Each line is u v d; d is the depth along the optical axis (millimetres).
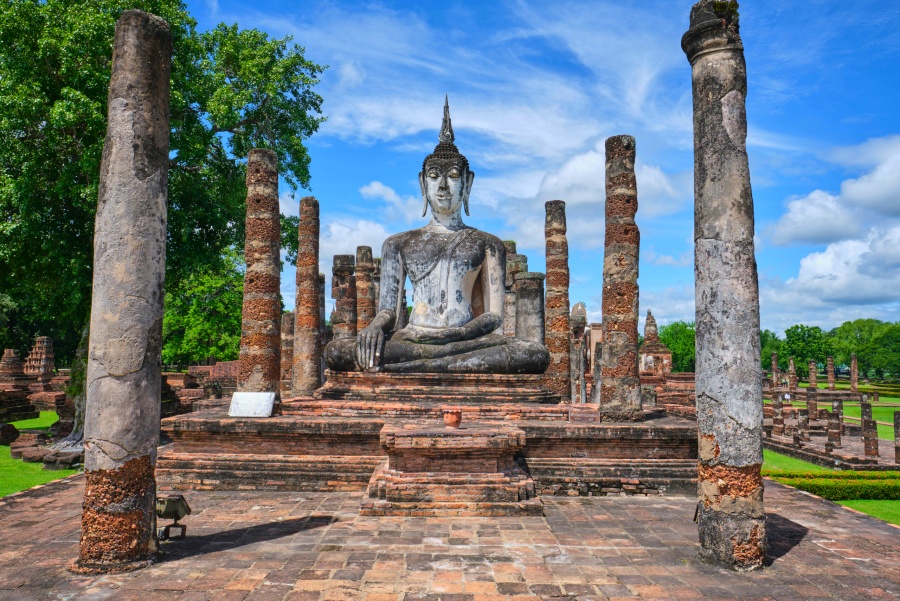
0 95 15680
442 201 16312
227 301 44438
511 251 31281
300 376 19875
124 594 6254
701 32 7805
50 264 18188
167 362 51938
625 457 11289
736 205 7562
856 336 121875
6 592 6312
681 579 6762
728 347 7410
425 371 14430
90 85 15734
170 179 18391
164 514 7828
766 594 6359
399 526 8664
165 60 7777
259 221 13391
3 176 16562
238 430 11469
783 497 11289
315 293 20281
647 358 45031
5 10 15672
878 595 6348
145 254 7371
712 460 7367
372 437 11469
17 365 37656
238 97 19828
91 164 15562
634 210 12430
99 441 7016
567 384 18875
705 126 7777
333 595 6215
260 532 8398
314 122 23750
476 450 9594
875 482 15039
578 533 8477
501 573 6863
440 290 15719
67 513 9547
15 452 16812
